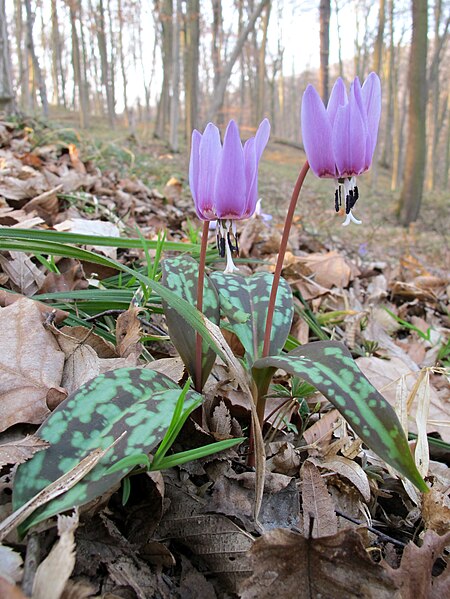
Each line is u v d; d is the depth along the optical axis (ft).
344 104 0.47
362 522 0.55
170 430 0.44
